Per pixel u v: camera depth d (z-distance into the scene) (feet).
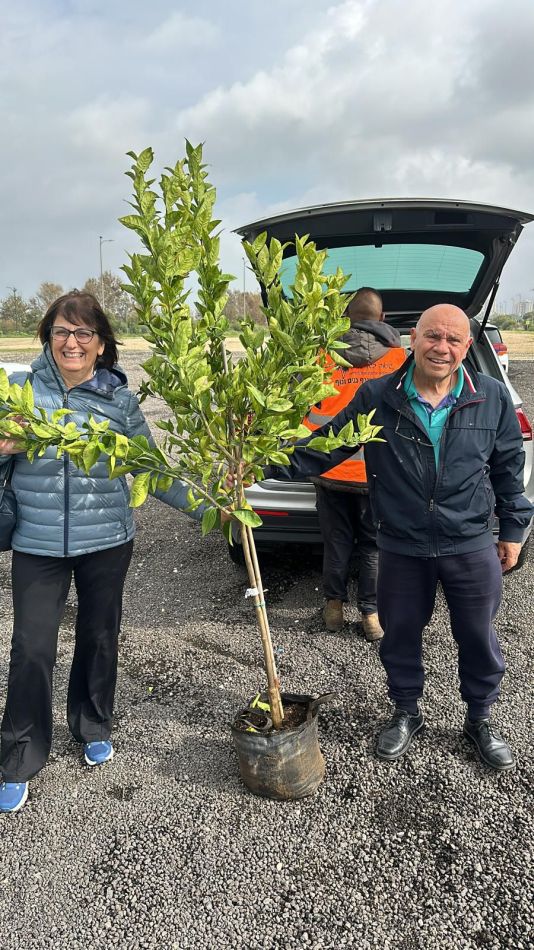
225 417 7.29
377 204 11.82
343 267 14.60
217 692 10.65
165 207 6.37
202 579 15.29
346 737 9.41
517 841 7.48
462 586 8.37
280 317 6.77
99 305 7.95
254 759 8.01
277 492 12.69
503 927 6.46
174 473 6.98
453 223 12.19
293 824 7.84
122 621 13.30
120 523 8.45
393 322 16.92
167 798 8.36
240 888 7.00
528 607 13.33
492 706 9.97
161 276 6.29
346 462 10.75
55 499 7.95
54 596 8.23
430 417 8.02
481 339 13.98
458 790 8.32
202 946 6.38
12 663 8.11
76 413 7.94
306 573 15.28
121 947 6.40
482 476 8.14
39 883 7.16
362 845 7.50
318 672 11.10
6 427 6.48
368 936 6.41
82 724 9.00
